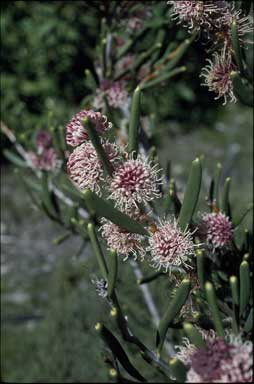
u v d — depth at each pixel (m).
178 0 0.59
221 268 0.64
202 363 0.43
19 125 3.05
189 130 3.43
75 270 1.75
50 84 3.15
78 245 2.38
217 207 0.67
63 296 1.72
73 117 0.52
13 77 3.11
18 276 2.26
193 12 0.59
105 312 1.47
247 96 0.60
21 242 2.46
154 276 0.76
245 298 0.53
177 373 0.45
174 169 3.03
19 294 2.14
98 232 0.79
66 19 3.05
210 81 0.60
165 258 0.53
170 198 0.61
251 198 2.40
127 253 0.54
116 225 0.54
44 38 3.12
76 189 0.85
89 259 1.62
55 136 0.85
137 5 0.91
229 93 0.61
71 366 1.47
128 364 0.52
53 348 1.51
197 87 3.45
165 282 0.92
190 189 0.52
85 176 0.52
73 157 0.52
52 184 0.95
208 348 0.44
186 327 0.45
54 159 0.92
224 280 0.64
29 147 0.94
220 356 0.43
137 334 1.22
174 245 0.53
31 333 1.87
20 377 1.63
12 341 1.85
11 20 3.10
